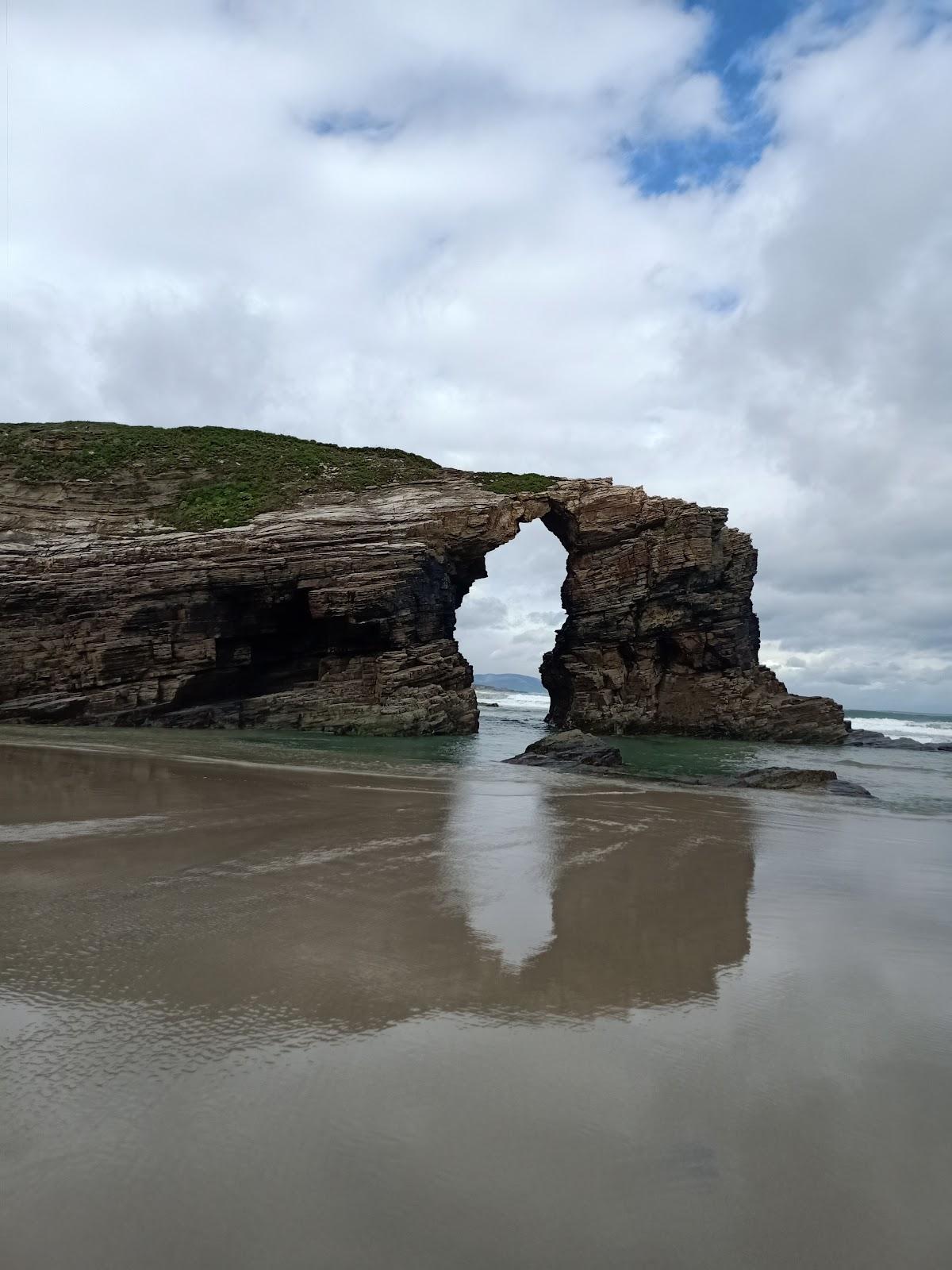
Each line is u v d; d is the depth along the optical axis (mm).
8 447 48562
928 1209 2801
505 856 9289
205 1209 2652
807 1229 2670
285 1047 3930
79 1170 2830
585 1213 2709
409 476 49906
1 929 5742
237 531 39500
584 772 23828
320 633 40781
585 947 5812
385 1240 2541
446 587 42812
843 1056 4062
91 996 4512
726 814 14656
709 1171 2988
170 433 55938
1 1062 3658
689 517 46812
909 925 6781
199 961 5172
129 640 37281
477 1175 2904
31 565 37375
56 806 11617
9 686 36406
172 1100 3363
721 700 46875
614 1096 3549
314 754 25859
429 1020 4344
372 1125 3225
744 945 6016
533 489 48812
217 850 8844
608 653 48406
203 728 37281
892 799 20656
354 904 6754
